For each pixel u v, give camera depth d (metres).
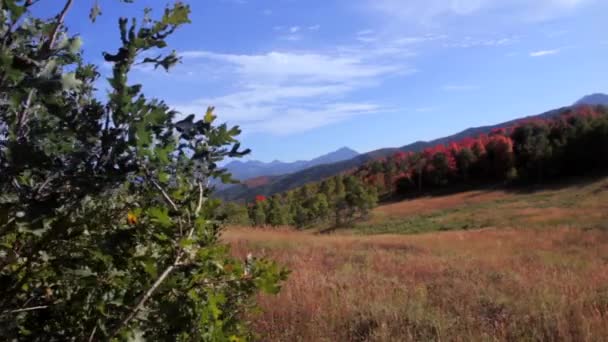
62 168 1.01
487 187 65.38
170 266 1.24
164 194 1.16
